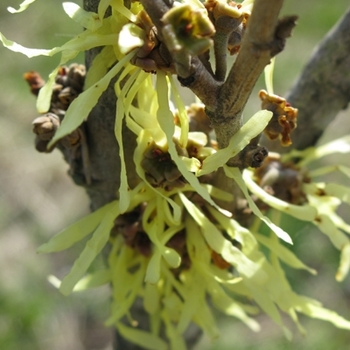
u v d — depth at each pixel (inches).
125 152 7.4
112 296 8.5
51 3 24.9
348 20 7.9
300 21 25.0
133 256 8.0
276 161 7.9
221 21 6.6
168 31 6.2
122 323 8.9
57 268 18.8
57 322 17.8
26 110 22.7
